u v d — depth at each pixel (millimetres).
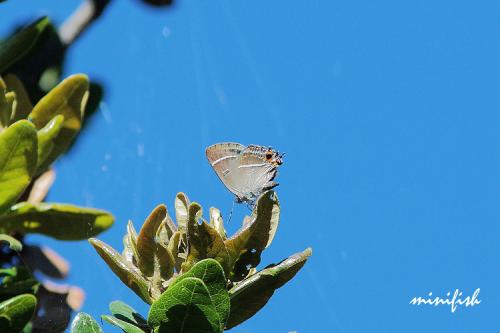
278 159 551
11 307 512
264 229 508
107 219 559
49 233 558
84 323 497
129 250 512
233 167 549
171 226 510
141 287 503
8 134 536
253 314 508
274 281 507
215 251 504
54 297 555
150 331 502
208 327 496
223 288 496
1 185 539
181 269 504
